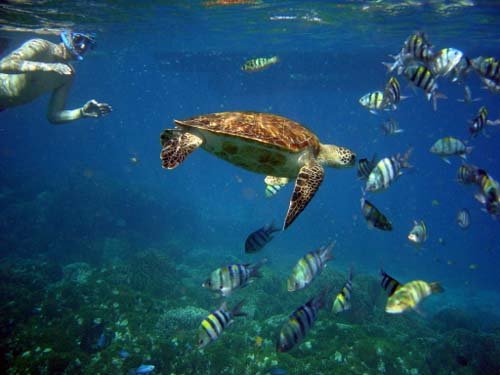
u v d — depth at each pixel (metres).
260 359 7.99
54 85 8.12
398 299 3.86
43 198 24.80
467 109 64.31
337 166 6.32
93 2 17.55
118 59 44.16
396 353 8.43
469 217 7.72
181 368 7.98
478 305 20.97
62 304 10.89
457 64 6.05
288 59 29.66
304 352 8.59
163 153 4.57
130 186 28.03
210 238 28.44
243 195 54.31
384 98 6.91
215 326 5.47
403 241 35.06
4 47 16.30
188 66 33.22
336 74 30.00
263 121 5.40
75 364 7.73
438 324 14.75
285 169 5.34
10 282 13.09
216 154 5.24
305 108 71.12
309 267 5.43
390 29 21.69
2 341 8.44
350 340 8.83
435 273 27.98
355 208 52.84
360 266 26.84
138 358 7.86
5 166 38.81
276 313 11.86
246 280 5.75
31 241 20.56
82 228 22.03
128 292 11.02
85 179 26.23
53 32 23.98
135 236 22.81
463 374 9.33
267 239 6.08
